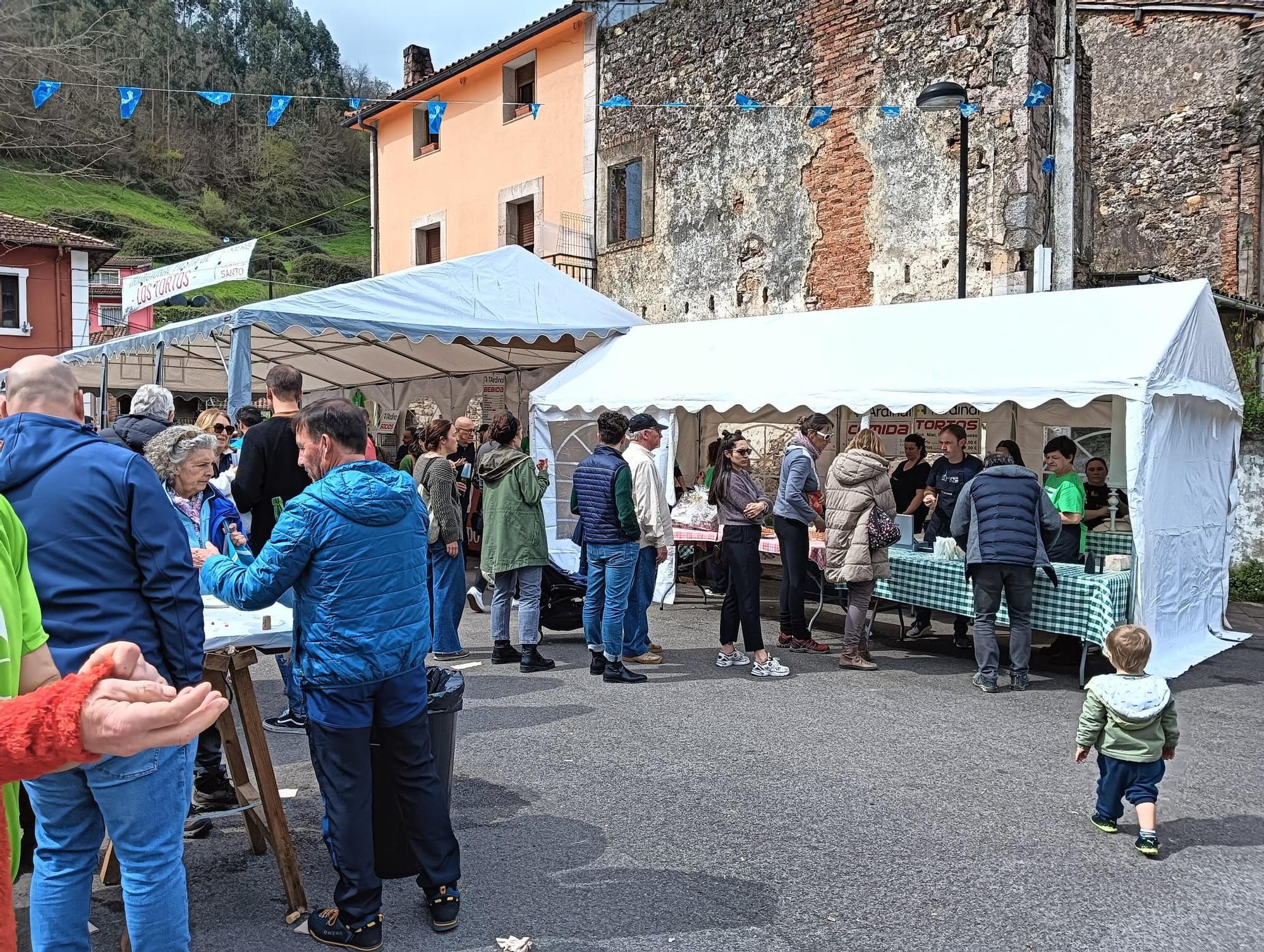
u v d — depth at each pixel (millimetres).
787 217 13406
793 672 6820
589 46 16031
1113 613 6262
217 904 3326
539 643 7742
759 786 4535
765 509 6602
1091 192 12203
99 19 21344
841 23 12711
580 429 10320
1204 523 7723
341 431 3068
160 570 2547
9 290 24094
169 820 2496
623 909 3316
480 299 9922
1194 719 5762
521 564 6691
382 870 3447
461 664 6895
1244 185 13773
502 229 17938
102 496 2475
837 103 12805
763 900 3400
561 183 16719
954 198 11656
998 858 3777
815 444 7344
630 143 15477
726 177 14156
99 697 1073
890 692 6289
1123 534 8031
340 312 8750
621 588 6340
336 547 2914
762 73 13672
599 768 4762
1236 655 7520
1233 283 13820
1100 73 15070
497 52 17406
